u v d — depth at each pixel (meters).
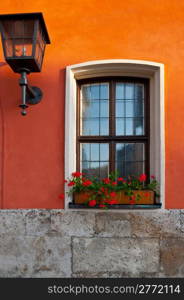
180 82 2.75
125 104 2.95
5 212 2.77
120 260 2.66
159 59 2.77
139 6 2.83
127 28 2.81
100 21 2.84
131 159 2.91
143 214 2.68
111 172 2.90
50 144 2.79
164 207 2.67
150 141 2.86
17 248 2.73
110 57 2.80
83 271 2.68
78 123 2.95
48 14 2.89
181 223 2.66
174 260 2.64
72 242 2.70
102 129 2.95
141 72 2.86
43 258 2.71
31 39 2.21
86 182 2.59
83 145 2.95
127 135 2.93
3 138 2.84
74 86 2.91
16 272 2.72
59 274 2.69
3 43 2.23
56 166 2.77
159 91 2.74
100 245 2.68
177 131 2.72
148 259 2.65
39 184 2.77
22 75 2.31
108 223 2.69
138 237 2.67
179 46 2.78
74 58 2.83
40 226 2.73
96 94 2.98
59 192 2.75
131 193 2.62
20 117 2.84
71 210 2.71
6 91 2.87
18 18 2.22
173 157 2.71
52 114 2.81
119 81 2.96
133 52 2.79
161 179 2.67
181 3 2.81
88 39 2.83
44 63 2.84
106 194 2.61
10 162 2.81
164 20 2.80
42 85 2.83
